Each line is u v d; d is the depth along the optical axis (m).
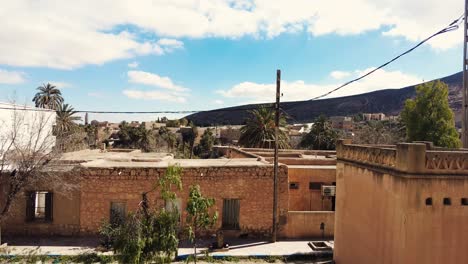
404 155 8.39
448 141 30.14
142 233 9.45
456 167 8.45
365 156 10.57
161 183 10.63
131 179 15.97
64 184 15.24
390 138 47.00
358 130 63.78
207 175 16.34
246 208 16.50
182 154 55.44
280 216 16.53
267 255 14.06
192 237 10.55
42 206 17.30
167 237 9.56
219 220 16.41
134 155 23.39
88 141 51.75
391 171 8.95
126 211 15.94
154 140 64.69
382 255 9.36
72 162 17.36
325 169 19.70
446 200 8.45
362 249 10.62
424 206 8.31
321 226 16.61
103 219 15.73
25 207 15.73
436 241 8.34
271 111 39.75
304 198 19.61
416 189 8.30
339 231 12.53
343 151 12.29
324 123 50.88
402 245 8.38
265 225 16.53
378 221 9.63
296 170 19.62
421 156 8.30
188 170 16.23
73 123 48.03
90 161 17.86
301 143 52.59
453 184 8.44
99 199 15.88
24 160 14.42
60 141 18.50
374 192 9.91
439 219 8.37
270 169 16.61
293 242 15.93
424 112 31.44
